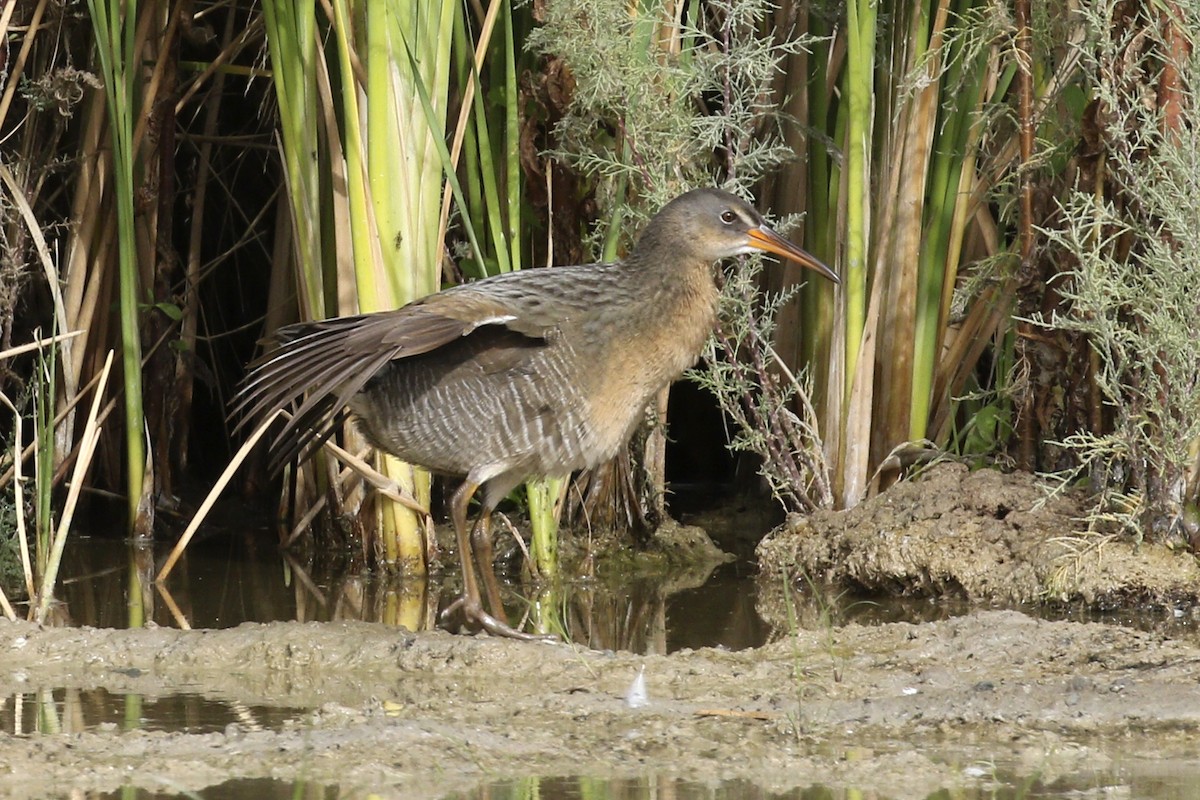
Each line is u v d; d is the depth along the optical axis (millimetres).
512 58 11633
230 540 13320
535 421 9703
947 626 9359
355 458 11781
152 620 10352
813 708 7867
